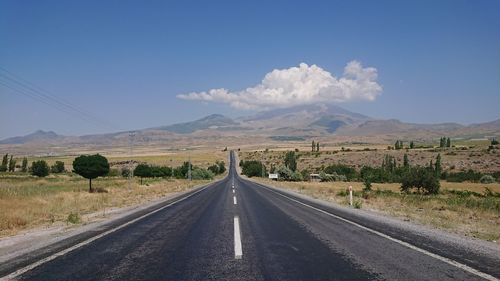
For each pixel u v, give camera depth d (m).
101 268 7.79
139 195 34.88
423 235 11.78
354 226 13.76
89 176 41.66
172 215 17.73
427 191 48.69
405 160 111.88
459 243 10.44
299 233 12.14
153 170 92.06
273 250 9.52
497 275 7.21
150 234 12.11
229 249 9.65
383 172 92.94
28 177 80.12
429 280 6.89
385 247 9.87
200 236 11.66
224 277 7.11
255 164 137.12
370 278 7.02
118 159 171.00
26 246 10.23
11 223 14.24
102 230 13.04
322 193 37.47
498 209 22.22
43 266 7.96
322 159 155.50
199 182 81.31
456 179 94.94
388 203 26.31
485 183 80.81
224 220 15.61
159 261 8.38
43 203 22.12
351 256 8.83
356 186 64.19
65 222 15.61
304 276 7.16
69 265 8.05
